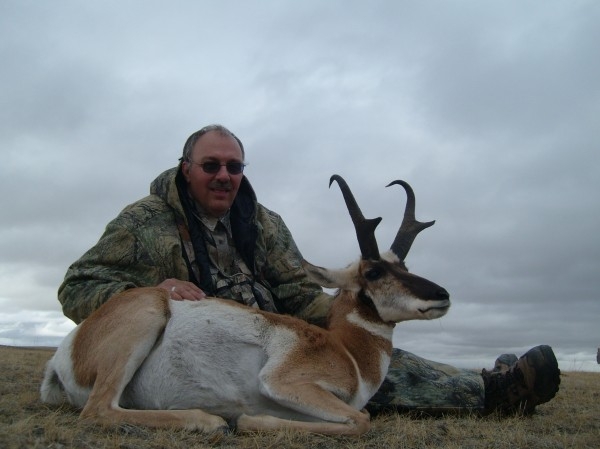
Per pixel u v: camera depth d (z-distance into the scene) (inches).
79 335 49.2
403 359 61.1
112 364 45.9
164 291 50.1
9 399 54.4
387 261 54.5
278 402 46.6
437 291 52.2
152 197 61.9
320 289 67.4
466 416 56.7
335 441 42.7
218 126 62.8
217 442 41.9
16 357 107.6
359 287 54.0
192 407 48.6
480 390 57.2
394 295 52.7
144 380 48.1
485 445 44.4
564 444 46.1
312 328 51.3
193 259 60.5
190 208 61.5
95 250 57.2
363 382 51.4
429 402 56.6
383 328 53.6
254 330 49.4
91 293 54.4
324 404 45.2
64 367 49.0
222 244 63.2
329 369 48.8
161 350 48.1
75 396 48.7
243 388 48.5
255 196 65.8
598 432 51.4
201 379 48.1
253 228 64.4
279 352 48.7
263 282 65.9
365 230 54.6
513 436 47.1
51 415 44.1
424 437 45.9
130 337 46.5
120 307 48.6
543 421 55.9
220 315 49.5
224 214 63.4
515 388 56.4
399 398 56.9
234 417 49.0
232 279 61.0
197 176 61.1
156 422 43.3
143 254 58.0
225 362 48.6
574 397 76.4
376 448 42.3
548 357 55.4
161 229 59.4
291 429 43.6
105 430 42.1
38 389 63.0
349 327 53.3
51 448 36.0
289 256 68.0
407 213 60.1
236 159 61.7
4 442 35.9
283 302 67.2
